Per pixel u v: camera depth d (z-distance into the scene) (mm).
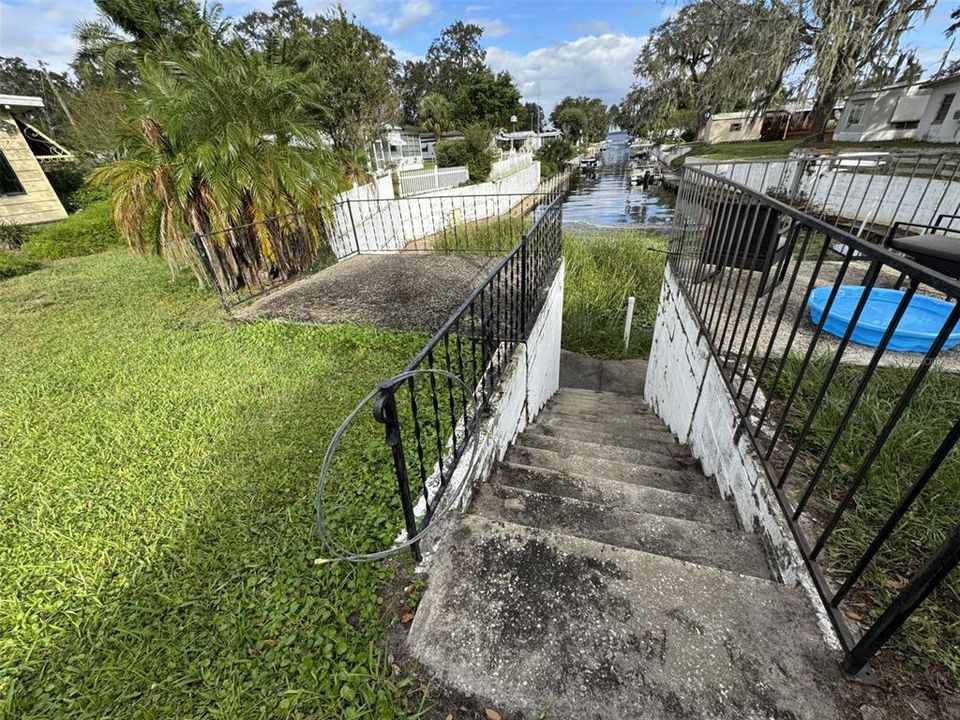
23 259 8055
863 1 11328
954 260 2498
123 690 1383
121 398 3230
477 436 2066
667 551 1721
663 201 20141
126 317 4969
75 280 6730
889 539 1397
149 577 1795
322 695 1259
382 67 14156
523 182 23234
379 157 21969
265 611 1573
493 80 34469
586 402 4957
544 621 1316
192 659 1458
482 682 1194
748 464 1879
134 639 1545
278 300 5168
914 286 934
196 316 4926
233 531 1988
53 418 3010
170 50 5797
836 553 1376
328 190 6168
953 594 1222
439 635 1319
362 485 2174
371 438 2576
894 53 11625
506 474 2486
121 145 5469
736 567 1610
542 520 1984
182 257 5719
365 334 4070
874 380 2240
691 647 1200
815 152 13781
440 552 1589
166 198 5117
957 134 12484
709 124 27391
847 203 8258
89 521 2105
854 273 4102
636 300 7711
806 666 1123
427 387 3107
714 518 2031
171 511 2141
